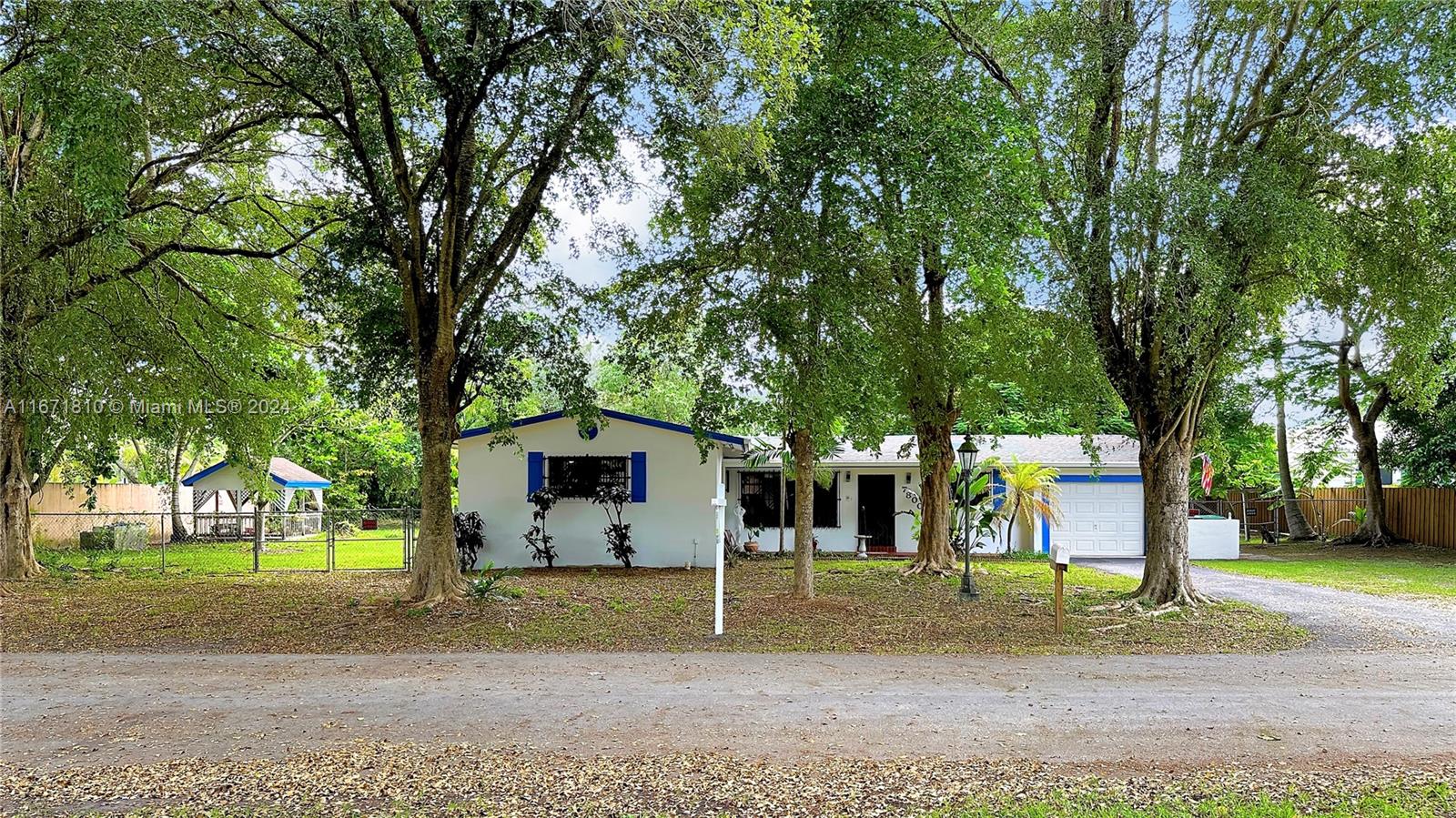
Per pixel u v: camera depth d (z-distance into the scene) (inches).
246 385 653.3
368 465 1430.9
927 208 362.9
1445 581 601.3
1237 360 449.4
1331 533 1038.4
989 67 436.1
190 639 369.7
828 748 215.2
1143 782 191.9
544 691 275.6
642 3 312.7
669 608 444.1
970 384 571.5
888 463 802.8
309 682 288.2
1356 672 307.3
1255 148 408.2
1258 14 410.9
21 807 178.2
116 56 334.3
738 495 823.7
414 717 244.5
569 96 398.6
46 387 551.8
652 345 490.3
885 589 538.0
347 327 497.4
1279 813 171.8
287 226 605.3
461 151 417.4
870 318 457.7
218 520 1036.5
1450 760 207.8
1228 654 342.3
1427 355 435.2
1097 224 417.1
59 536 948.0
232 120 487.5
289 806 178.7
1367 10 386.3
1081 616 432.1
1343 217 415.5
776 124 362.0
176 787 189.0
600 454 661.9
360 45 354.9
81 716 246.1
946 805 178.1
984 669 310.0
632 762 204.8
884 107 370.9
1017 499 767.7
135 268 504.7
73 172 348.8
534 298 492.7
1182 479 466.9
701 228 442.3
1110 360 458.9
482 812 175.8
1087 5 432.5
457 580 447.8
